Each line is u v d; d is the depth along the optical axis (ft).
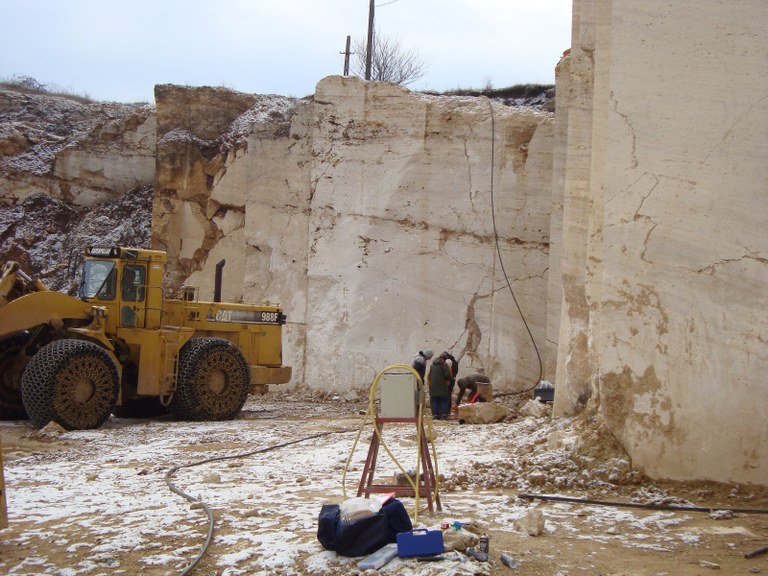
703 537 19.75
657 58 25.85
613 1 26.48
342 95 66.90
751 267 24.50
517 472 26.58
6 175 92.02
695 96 25.39
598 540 19.45
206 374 49.11
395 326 63.82
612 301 26.14
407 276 64.03
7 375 47.80
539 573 17.06
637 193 25.89
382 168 65.36
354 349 64.49
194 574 17.53
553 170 58.59
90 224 88.48
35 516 22.82
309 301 66.39
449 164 63.98
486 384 53.52
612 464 25.46
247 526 21.07
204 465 31.83
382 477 27.55
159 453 35.37
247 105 78.69
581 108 38.65
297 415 53.83
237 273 72.28
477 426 41.73
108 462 33.14
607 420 26.21
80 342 44.27
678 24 25.70
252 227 69.77
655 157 25.71
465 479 26.05
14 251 87.76
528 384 60.75
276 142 69.67
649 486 24.68
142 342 47.60
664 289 25.43
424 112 64.80
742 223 24.67
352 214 65.77
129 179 92.07
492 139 63.10
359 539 18.24
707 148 25.17
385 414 21.93
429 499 21.70
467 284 62.75
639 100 25.96
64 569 18.06
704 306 24.94
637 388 25.64
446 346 62.64
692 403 24.88
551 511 22.35
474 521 20.51
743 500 23.40
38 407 42.65
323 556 18.20
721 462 24.40
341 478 27.89
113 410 50.31
